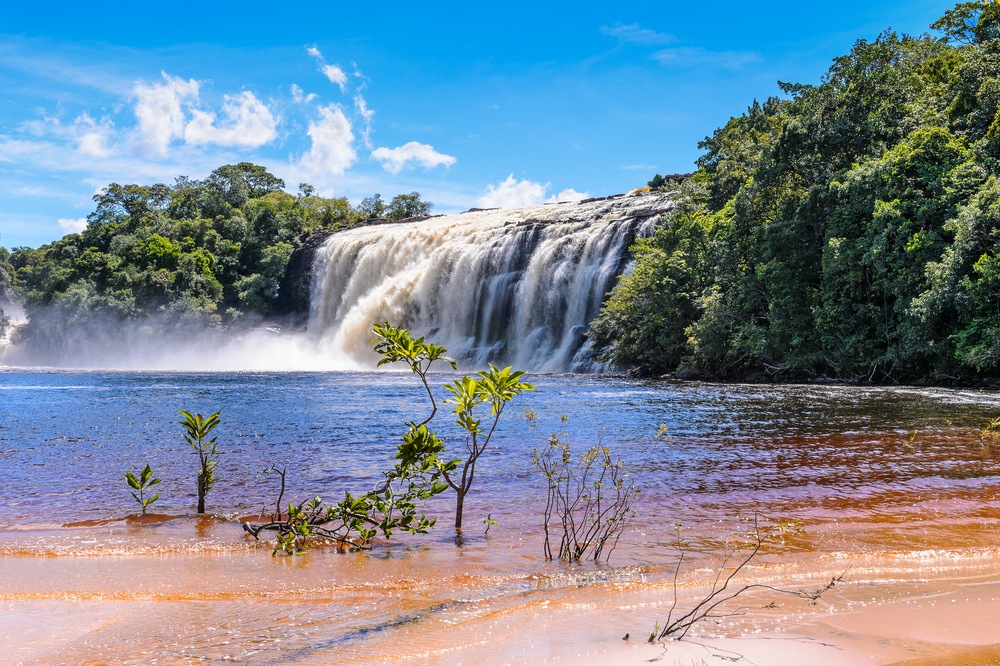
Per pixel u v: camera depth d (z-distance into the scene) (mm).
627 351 47156
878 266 35000
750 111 57375
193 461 12227
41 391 33125
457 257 65562
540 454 12102
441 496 8891
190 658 3676
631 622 4168
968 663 3410
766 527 6977
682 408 21641
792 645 3693
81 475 10852
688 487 9172
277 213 113312
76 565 5793
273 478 10484
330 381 41125
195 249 103938
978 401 23344
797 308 39812
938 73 51312
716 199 50750
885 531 6742
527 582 5195
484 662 3539
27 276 127625
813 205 40125
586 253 56781
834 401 23828
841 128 42594
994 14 53688
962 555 5797
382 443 14359
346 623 4238
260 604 4672
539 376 46469
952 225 32188
